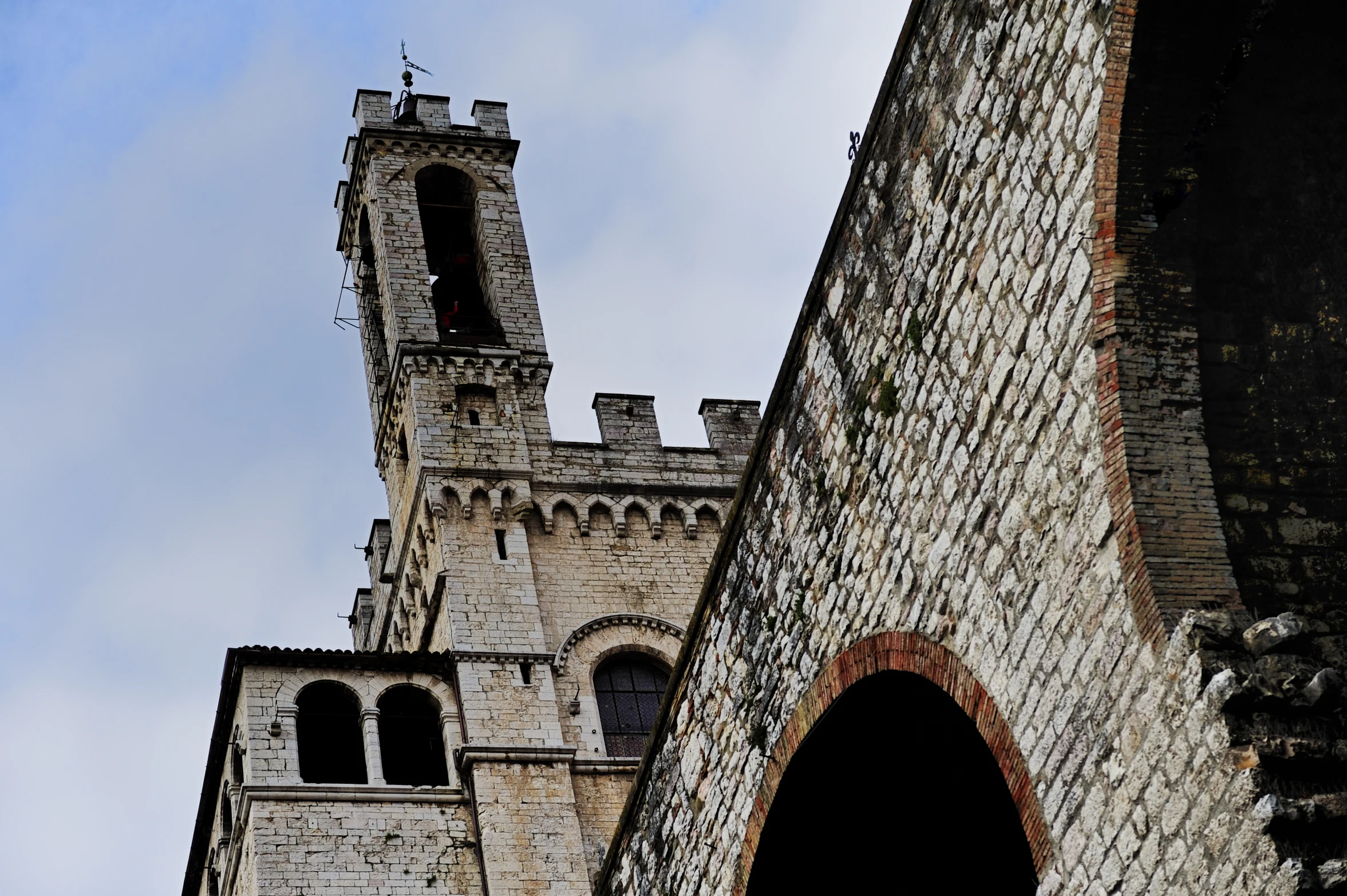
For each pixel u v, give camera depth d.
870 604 20.22
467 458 48.66
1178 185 16.52
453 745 43.34
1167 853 15.04
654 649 47.09
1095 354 16.44
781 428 22.62
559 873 41.47
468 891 41.03
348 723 44.03
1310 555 16.81
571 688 45.50
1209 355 17.33
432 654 44.78
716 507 50.34
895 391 19.88
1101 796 15.89
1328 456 17.31
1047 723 16.70
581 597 47.59
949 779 21.98
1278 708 14.61
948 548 18.62
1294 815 13.95
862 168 20.73
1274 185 17.95
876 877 23.14
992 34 18.36
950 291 18.88
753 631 23.11
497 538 47.66
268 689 42.66
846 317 21.06
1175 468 15.91
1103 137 16.50
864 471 20.45
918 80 19.69
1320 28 17.97
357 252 57.59
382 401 53.59
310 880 40.00
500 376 50.72
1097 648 16.08
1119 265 16.41
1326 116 18.16
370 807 41.56
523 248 54.50
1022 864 23.00
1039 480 17.12
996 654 17.61
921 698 20.25
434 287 55.94
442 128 56.66
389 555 54.75
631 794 27.09
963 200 18.72
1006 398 17.77
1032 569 17.14
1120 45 16.31
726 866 23.58
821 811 22.31
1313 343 17.73
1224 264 17.72
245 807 40.72
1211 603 15.32
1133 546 15.63
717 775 24.02
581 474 49.91
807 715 21.45
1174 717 15.04
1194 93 16.39
